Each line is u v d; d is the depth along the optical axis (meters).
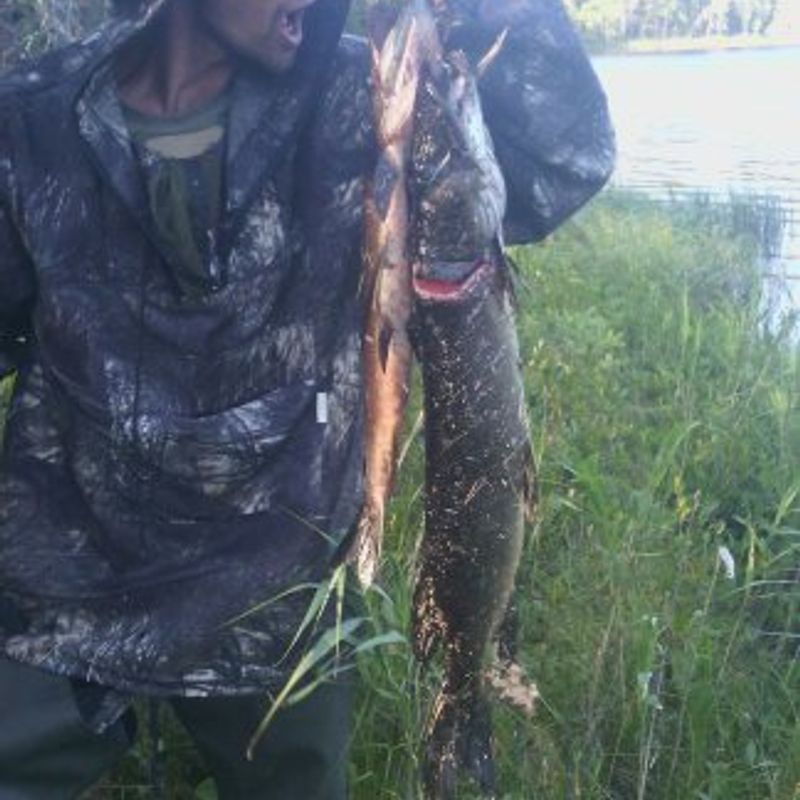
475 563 1.35
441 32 1.23
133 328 1.38
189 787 1.94
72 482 1.43
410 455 2.44
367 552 1.25
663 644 2.23
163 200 1.35
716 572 2.29
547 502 2.63
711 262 5.94
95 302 1.38
